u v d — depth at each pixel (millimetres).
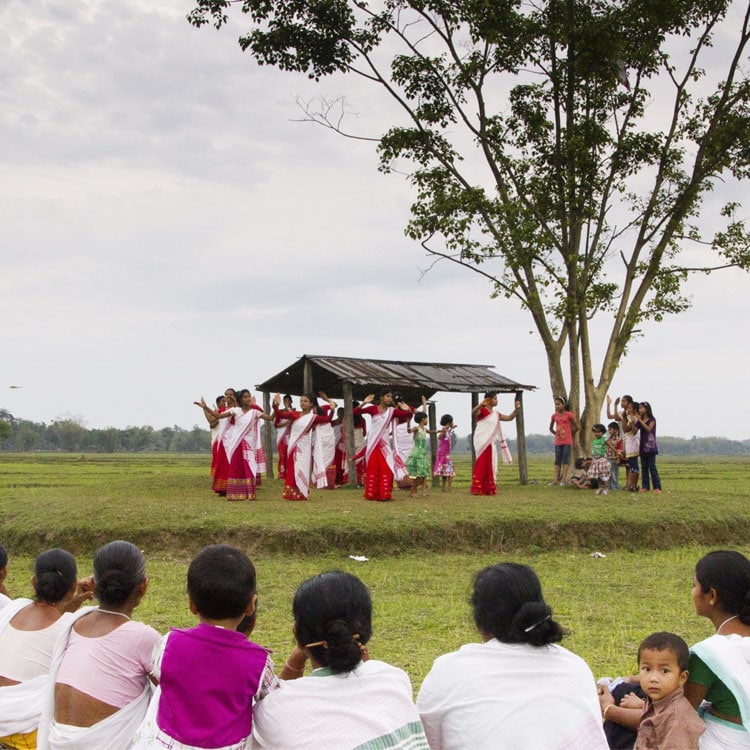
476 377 21547
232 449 16094
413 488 17828
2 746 5188
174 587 10898
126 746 4395
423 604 10156
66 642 4598
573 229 21516
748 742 4113
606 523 14859
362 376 18828
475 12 19734
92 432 137000
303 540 13164
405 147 20969
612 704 4652
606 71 20656
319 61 20172
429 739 3922
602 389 22109
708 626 9305
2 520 14477
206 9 19062
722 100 20609
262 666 3916
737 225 20953
